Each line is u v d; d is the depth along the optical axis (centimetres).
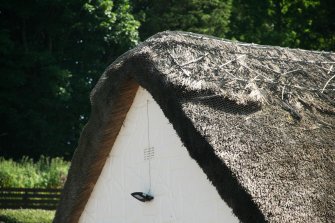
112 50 3819
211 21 4003
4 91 3434
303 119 812
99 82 938
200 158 746
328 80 931
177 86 806
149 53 867
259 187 683
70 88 3503
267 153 730
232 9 4003
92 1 3603
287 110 824
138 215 918
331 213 684
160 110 895
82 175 971
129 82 906
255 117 789
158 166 891
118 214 952
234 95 809
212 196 800
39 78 3469
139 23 3756
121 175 952
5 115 3462
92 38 3672
